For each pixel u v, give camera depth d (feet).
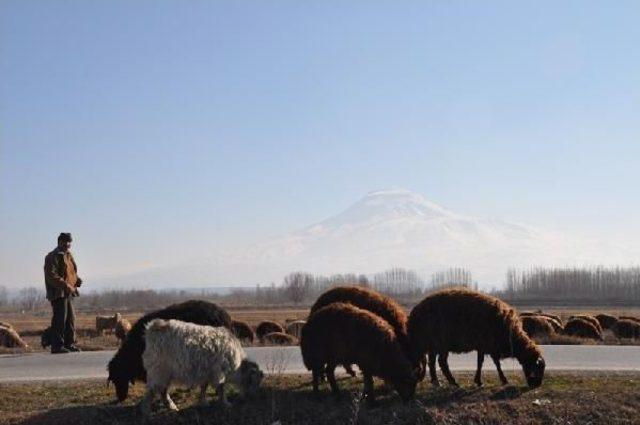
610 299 323.57
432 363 51.06
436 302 50.11
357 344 45.52
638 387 48.34
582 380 50.72
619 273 388.78
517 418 43.96
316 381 47.03
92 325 147.13
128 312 272.72
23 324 175.73
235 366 44.52
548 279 386.73
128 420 43.39
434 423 43.39
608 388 48.16
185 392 48.34
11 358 63.93
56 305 66.69
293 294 399.85
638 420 43.78
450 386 49.83
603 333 100.32
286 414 44.37
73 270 68.74
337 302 50.72
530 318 86.69
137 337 46.62
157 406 45.09
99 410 44.78
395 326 51.96
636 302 299.17
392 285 530.68
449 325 49.24
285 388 49.24
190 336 42.47
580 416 44.14
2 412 44.96
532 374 48.52
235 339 45.21
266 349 70.28
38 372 56.70
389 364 45.34
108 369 47.14
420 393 48.03
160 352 41.93
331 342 46.26
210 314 48.19
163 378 42.39
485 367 57.47
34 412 44.75
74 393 49.08
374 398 46.44
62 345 66.95
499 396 47.01
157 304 414.41
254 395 45.80
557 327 94.38
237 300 453.58
